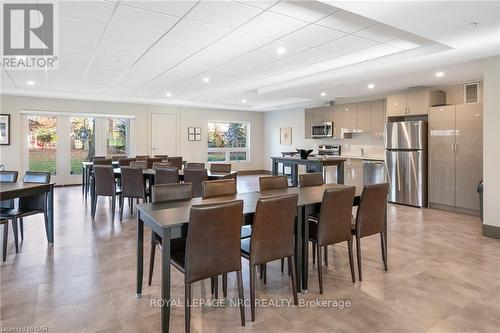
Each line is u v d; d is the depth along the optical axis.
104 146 8.95
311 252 3.58
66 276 2.83
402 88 6.48
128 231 4.25
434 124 5.89
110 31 3.54
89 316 2.20
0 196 2.96
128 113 9.05
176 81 6.42
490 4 2.53
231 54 4.46
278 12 3.04
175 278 2.89
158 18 3.18
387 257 3.38
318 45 4.05
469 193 5.40
